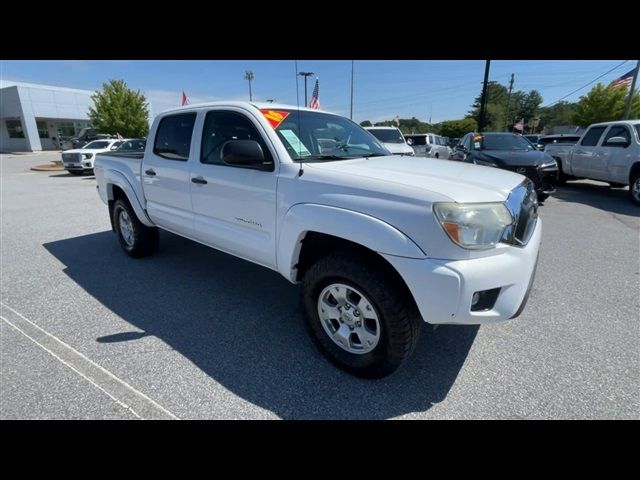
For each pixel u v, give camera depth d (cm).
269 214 269
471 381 239
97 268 439
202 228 338
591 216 710
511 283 209
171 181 360
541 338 288
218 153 313
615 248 509
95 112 2992
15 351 271
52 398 223
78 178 1496
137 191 415
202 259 465
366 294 222
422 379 242
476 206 202
